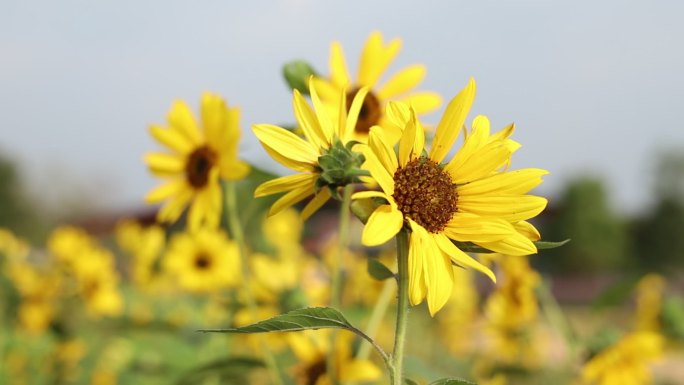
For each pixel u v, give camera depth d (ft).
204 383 2.70
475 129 1.40
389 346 3.81
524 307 3.13
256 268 2.84
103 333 4.84
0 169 28.50
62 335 4.86
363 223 1.37
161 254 5.10
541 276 3.18
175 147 2.22
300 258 4.37
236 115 2.09
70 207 28.37
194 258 3.72
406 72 2.02
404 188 1.37
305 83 1.96
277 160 1.44
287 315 1.29
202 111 2.15
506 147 1.37
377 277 1.44
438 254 1.35
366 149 1.35
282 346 2.48
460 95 1.40
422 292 1.33
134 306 5.04
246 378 3.00
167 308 4.85
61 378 4.90
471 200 1.39
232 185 2.11
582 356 2.81
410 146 1.38
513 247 1.36
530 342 3.64
